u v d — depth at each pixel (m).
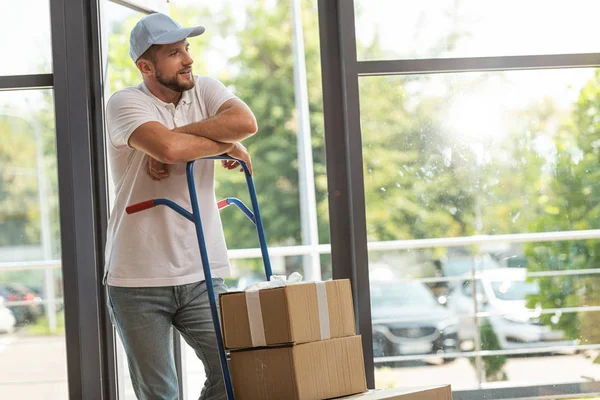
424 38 3.30
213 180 2.88
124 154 2.82
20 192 3.26
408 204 3.30
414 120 3.30
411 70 3.26
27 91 3.24
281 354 2.37
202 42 14.30
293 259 13.72
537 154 3.37
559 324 3.38
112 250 2.81
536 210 3.38
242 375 2.44
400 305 3.31
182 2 14.33
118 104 2.77
